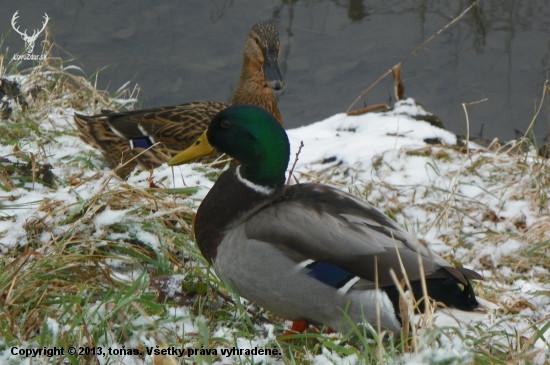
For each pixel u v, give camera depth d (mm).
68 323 6926
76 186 9430
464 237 9664
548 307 8297
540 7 19312
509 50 17766
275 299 7172
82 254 8141
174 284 7777
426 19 19172
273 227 7125
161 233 8430
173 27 18250
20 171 10094
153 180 10156
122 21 18281
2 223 8555
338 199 7418
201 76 16812
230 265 7344
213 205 7719
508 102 16078
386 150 12031
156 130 11797
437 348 6492
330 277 6867
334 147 12578
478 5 19438
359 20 19156
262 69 12547
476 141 14078
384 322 6809
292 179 11320
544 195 10336
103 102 14000
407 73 17141
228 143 7891
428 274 6656
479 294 8297
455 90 16547
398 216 10383
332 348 6602
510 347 7039
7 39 16828
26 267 7727
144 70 16828
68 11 18422
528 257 9219
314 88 16766
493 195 10336
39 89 12859
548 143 12070
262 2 19547
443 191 10594
